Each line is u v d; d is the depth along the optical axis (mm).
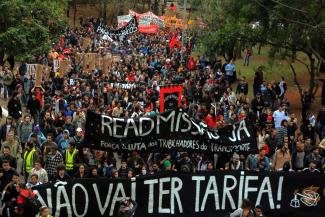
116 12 86688
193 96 31703
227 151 16062
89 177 15641
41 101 24969
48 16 37156
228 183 15281
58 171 15625
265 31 36188
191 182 15031
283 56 36969
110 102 29000
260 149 19219
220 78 34500
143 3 94250
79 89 27875
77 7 91375
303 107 30797
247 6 35938
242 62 49219
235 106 26859
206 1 50625
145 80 35812
